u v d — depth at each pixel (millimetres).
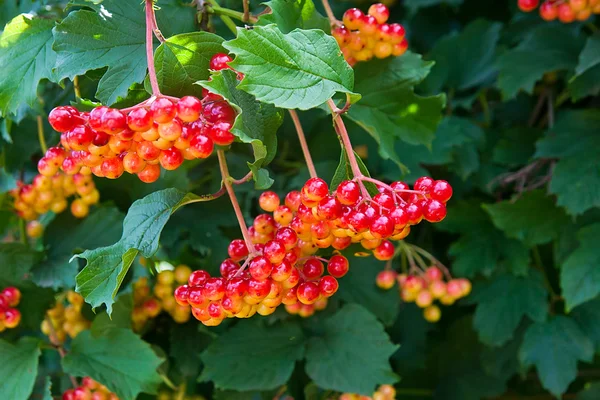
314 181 557
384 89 675
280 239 569
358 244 660
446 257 938
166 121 533
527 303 839
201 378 735
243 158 787
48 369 860
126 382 712
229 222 766
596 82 796
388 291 787
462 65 910
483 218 858
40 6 657
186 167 787
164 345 779
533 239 812
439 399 934
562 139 804
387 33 646
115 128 533
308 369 736
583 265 785
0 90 626
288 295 585
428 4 930
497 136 906
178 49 571
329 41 552
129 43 603
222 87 542
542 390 1030
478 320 850
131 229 582
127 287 690
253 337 748
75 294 739
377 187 581
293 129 801
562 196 785
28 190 721
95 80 614
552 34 818
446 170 881
